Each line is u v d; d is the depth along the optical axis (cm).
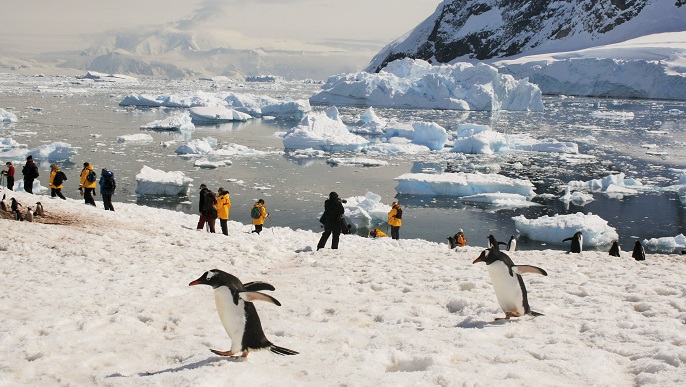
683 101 11869
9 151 4309
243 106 9288
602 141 6066
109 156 4512
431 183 3522
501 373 475
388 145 5425
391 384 439
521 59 15575
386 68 11769
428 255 1312
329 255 1307
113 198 3175
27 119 6931
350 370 486
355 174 4150
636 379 485
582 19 18150
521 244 2514
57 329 626
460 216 3016
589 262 1174
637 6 17788
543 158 5044
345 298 820
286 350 507
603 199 3419
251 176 3944
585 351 540
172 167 4169
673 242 2462
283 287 908
